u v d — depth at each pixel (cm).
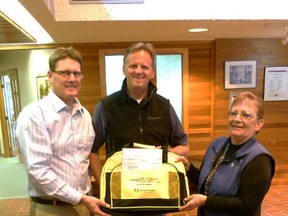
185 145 168
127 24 221
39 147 130
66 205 143
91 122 156
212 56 349
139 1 203
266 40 343
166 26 238
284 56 350
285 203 317
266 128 362
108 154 155
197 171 152
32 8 156
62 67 134
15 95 510
